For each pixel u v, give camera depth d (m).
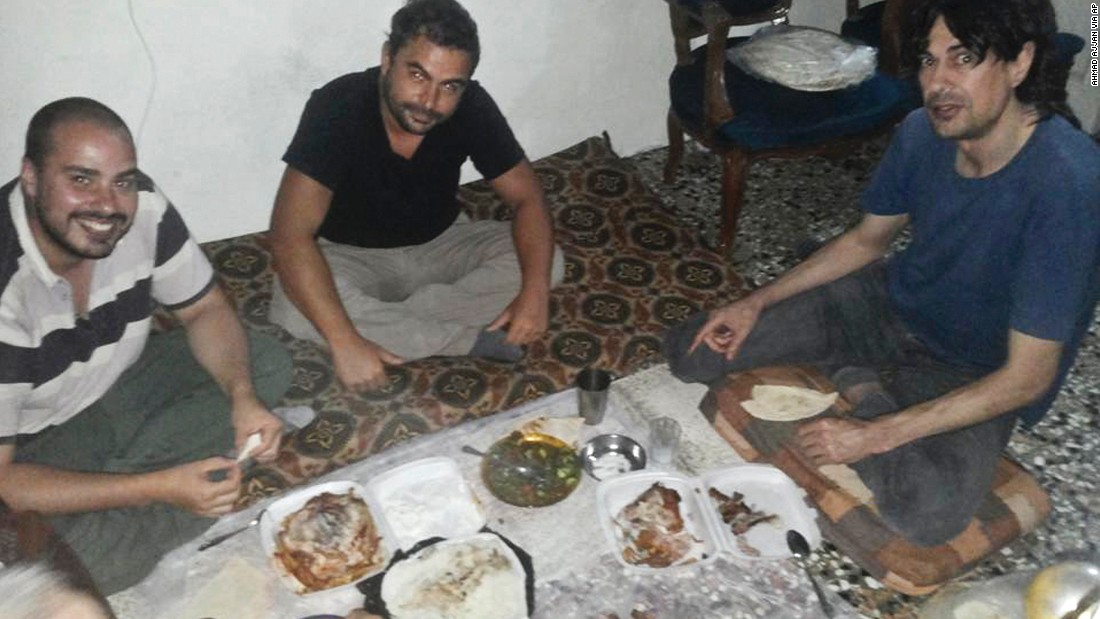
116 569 2.20
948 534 2.32
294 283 2.64
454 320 2.82
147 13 2.84
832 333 2.69
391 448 2.63
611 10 3.54
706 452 2.70
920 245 2.47
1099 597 1.91
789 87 3.27
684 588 2.31
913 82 3.32
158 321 2.86
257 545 2.37
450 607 2.11
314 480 2.56
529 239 2.86
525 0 3.36
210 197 3.25
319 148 2.65
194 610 2.20
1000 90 2.11
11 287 2.02
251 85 3.09
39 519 1.76
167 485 2.16
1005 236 2.27
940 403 2.30
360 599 2.19
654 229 3.31
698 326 2.75
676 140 3.66
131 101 2.96
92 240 2.02
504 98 3.55
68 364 2.17
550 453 2.49
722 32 3.06
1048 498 2.42
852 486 2.41
